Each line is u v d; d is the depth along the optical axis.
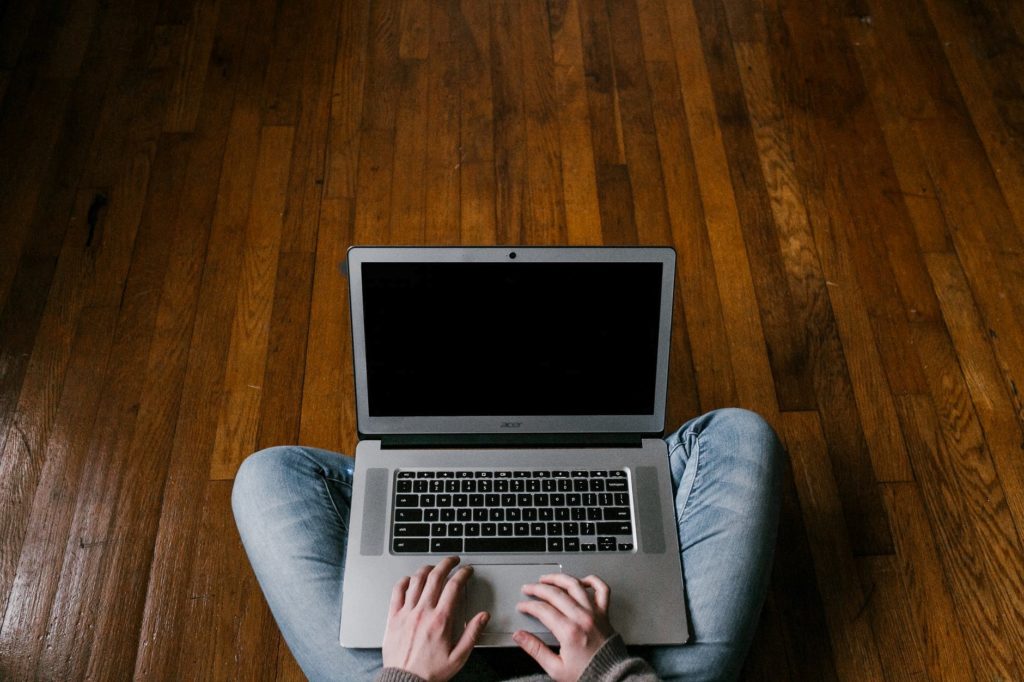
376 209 1.79
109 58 1.96
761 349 1.66
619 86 1.97
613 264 1.13
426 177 1.84
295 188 1.81
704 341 1.67
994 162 1.88
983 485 1.52
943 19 2.07
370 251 1.12
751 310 1.70
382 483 1.15
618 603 1.08
